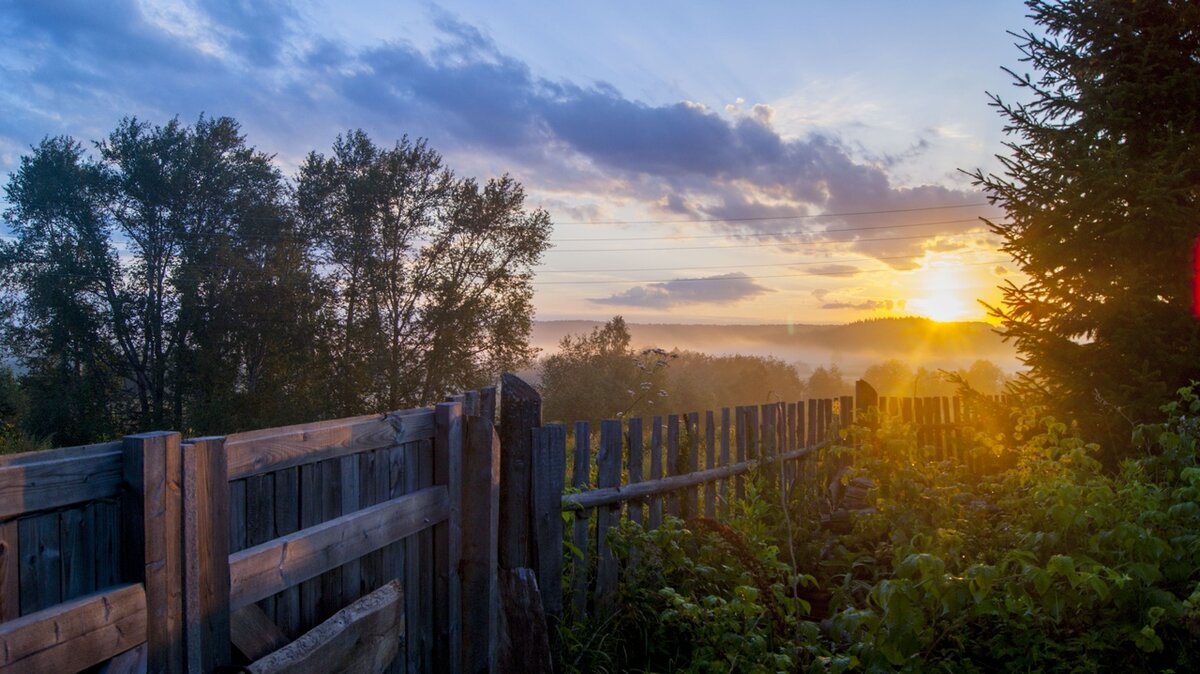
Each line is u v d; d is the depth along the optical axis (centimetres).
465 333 3497
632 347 5141
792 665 344
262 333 3300
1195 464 448
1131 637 334
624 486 482
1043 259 680
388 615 279
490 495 355
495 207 3597
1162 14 676
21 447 2077
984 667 370
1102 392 629
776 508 621
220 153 3569
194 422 3167
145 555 186
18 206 3388
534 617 362
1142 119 670
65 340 3347
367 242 3531
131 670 181
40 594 167
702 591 435
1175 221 605
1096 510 366
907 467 520
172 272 3359
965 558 414
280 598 242
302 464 252
